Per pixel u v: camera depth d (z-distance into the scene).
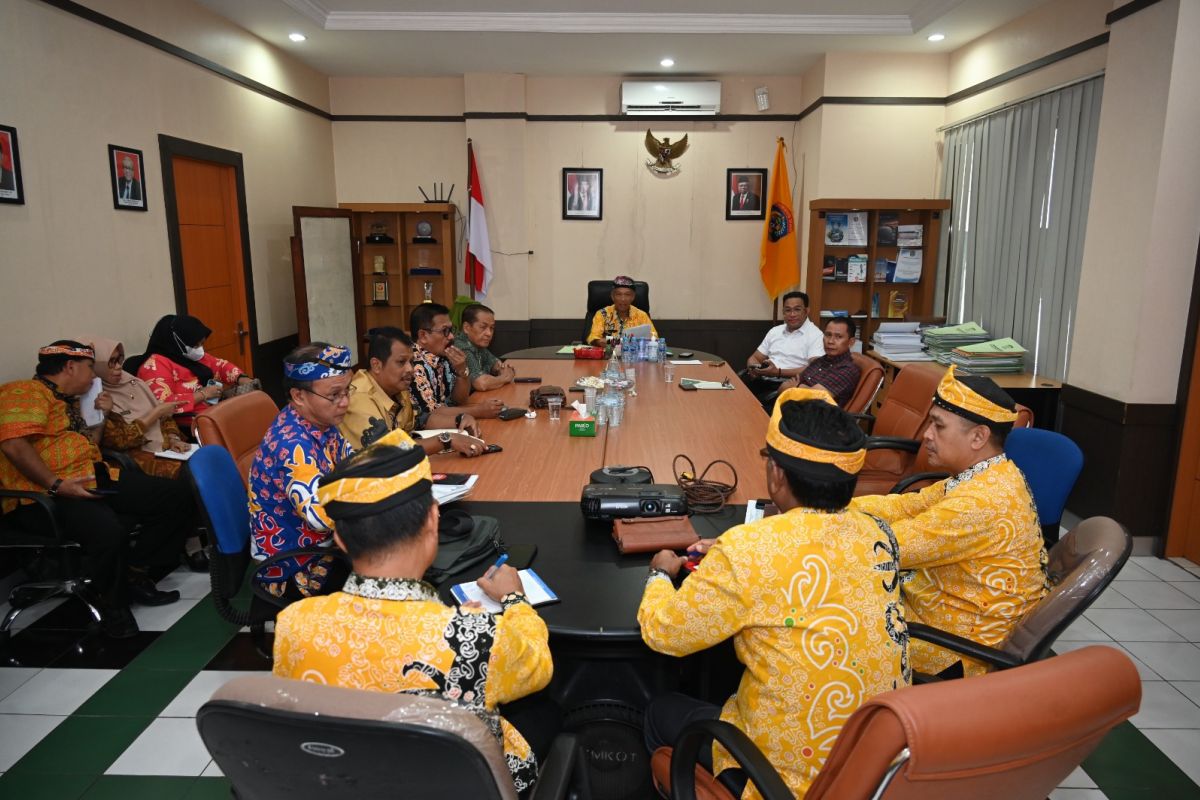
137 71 4.16
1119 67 3.54
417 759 0.92
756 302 7.21
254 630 2.62
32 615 2.94
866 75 6.02
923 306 6.07
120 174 4.01
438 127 7.03
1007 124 5.02
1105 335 3.65
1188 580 3.29
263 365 5.75
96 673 2.56
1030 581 1.70
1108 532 1.64
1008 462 1.73
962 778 0.94
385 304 7.09
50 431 2.88
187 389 4.01
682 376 4.57
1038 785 1.06
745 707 1.28
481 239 6.83
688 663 1.90
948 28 5.23
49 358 2.92
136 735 2.23
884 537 1.31
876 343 5.57
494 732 1.11
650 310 7.26
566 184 7.04
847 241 6.09
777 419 1.27
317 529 1.96
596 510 2.03
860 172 6.15
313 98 6.61
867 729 0.94
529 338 7.18
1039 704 0.94
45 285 3.47
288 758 0.96
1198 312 3.31
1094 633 2.83
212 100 4.98
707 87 6.68
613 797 1.84
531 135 6.98
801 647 1.19
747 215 7.04
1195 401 3.37
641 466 2.58
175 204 4.52
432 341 3.47
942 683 0.95
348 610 1.09
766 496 2.35
